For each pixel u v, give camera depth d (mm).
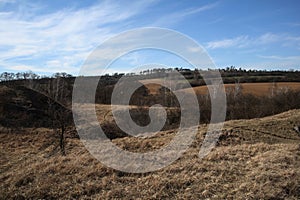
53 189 10234
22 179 11461
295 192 8852
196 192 9289
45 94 32344
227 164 11930
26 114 28344
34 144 21625
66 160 13984
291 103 36344
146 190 9742
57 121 25688
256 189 9047
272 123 24422
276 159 12086
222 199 8664
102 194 9641
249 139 19969
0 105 29047
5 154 18156
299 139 20828
